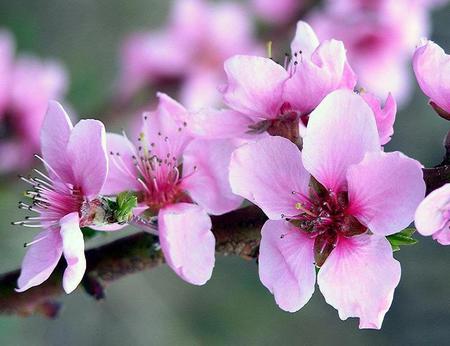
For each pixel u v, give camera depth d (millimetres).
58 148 368
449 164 364
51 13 966
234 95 373
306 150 358
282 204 363
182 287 1142
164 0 1038
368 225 358
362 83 621
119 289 1084
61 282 393
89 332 1058
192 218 371
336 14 611
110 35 996
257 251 378
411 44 619
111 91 715
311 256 362
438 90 364
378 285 356
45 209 370
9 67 602
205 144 379
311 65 366
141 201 381
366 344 1238
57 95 638
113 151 386
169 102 387
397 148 1199
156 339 1094
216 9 646
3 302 396
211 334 1142
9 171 604
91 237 388
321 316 1231
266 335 1162
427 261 1267
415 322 1259
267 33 638
